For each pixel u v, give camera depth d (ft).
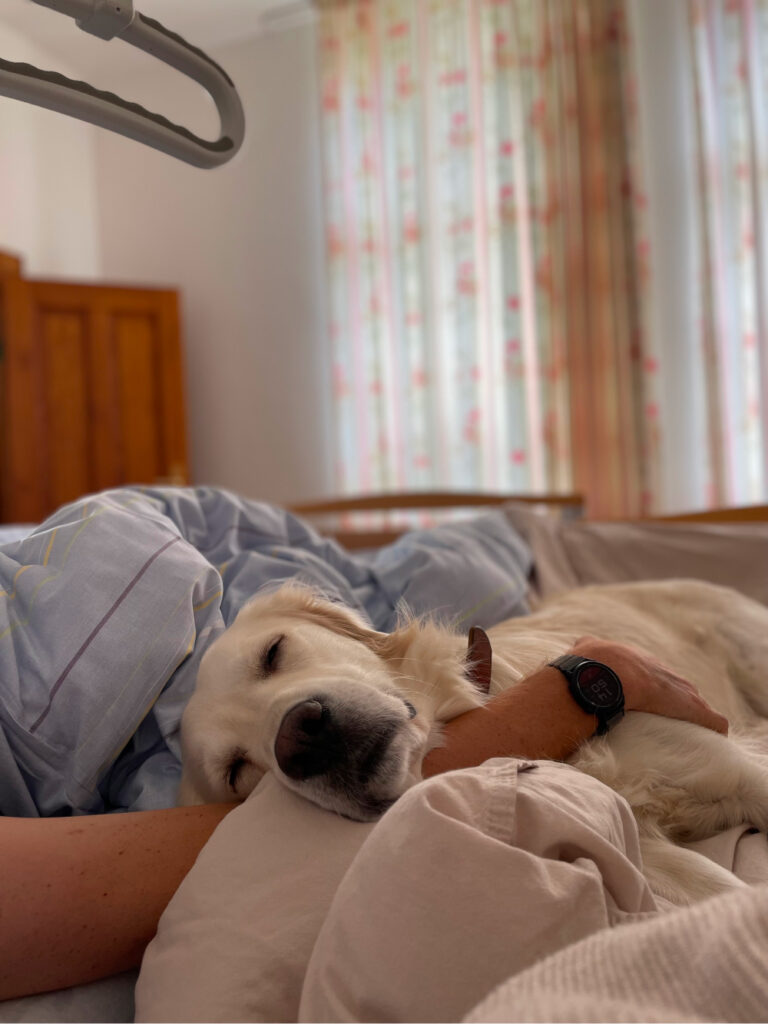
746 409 13.67
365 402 15.74
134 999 2.59
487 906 2.03
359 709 3.00
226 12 15.99
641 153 14.08
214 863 2.53
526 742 3.40
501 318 14.71
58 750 3.31
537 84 14.38
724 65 13.61
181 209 17.47
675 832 3.59
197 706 3.55
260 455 17.16
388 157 15.40
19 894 2.44
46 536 3.76
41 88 2.18
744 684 5.17
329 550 5.46
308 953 2.26
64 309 15.58
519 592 5.80
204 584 3.80
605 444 14.10
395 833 2.19
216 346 17.37
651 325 14.02
